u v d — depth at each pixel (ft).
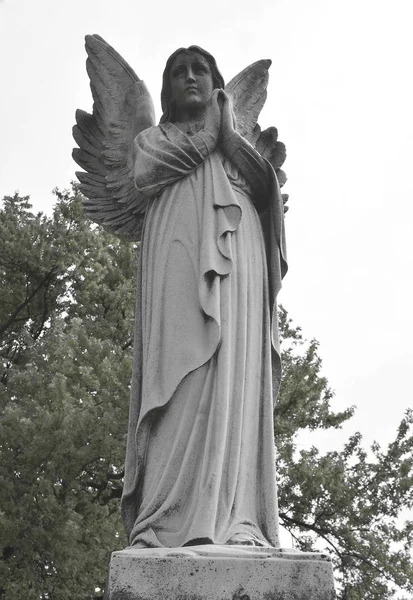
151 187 26.14
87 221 90.38
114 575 18.43
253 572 18.54
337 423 85.35
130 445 23.62
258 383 23.79
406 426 85.71
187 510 21.22
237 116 30.53
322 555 18.97
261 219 27.14
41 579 62.39
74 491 65.21
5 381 83.82
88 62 32.04
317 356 86.07
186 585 18.35
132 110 30.83
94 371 69.77
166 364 23.08
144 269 25.61
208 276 23.76
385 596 79.66
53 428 63.31
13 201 96.78
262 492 22.31
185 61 29.40
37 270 90.12
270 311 25.55
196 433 21.98
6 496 61.98
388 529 81.76
